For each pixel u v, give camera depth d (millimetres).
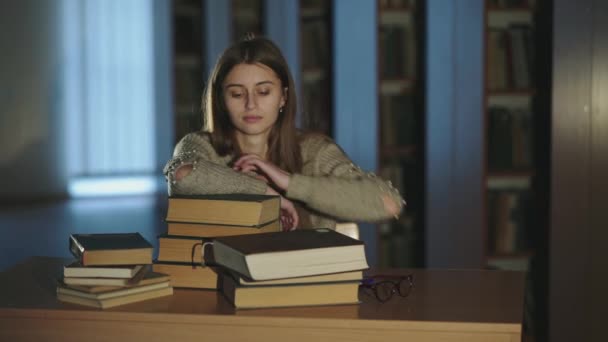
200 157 2195
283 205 2119
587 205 4145
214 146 2346
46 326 1638
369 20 4590
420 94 4684
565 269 4188
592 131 4109
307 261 1612
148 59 10148
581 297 4184
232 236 1709
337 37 4594
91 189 9867
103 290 1655
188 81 5504
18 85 9258
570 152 4141
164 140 6797
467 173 4520
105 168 10195
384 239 4781
